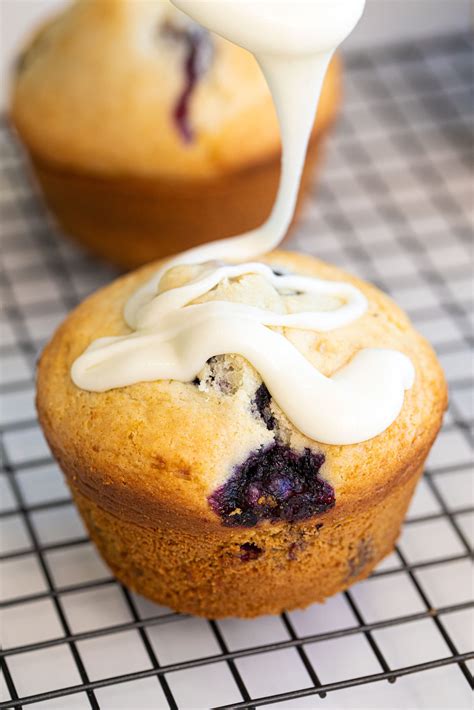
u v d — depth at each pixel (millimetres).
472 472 396
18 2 514
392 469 340
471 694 349
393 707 347
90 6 435
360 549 353
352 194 487
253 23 318
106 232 445
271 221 358
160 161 422
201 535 337
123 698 348
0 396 417
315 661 355
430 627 362
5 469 391
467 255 465
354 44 542
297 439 335
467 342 432
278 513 333
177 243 444
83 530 383
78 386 345
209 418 334
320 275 368
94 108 426
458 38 543
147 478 333
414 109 519
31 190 487
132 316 351
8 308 445
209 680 351
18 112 440
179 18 426
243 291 343
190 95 423
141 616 364
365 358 344
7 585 370
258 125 426
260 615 359
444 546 380
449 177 494
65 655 357
